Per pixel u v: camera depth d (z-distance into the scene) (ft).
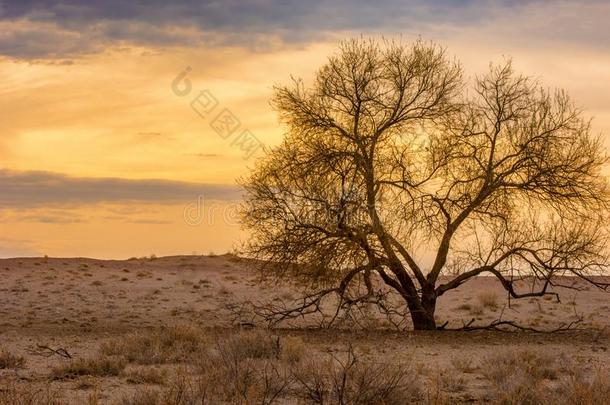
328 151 75.20
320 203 73.05
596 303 124.16
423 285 79.05
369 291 75.05
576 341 74.79
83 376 48.24
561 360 57.67
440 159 75.97
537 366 52.03
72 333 75.87
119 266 169.27
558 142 76.59
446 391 44.65
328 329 78.84
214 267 172.65
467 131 77.15
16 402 34.73
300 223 73.51
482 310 110.32
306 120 77.05
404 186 76.07
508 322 80.23
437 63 77.10
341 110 77.66
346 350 63.21
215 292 128.67
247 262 77.92
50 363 54.90
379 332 78.33
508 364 50.47
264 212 74.33
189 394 36.73
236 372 40.57
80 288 128.16
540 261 75.92
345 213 72.69
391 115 77.25
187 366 52.49
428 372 51.72
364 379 38.78
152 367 51.75
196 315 99.50
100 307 106.11
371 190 75.10
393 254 76.02
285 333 75.51
